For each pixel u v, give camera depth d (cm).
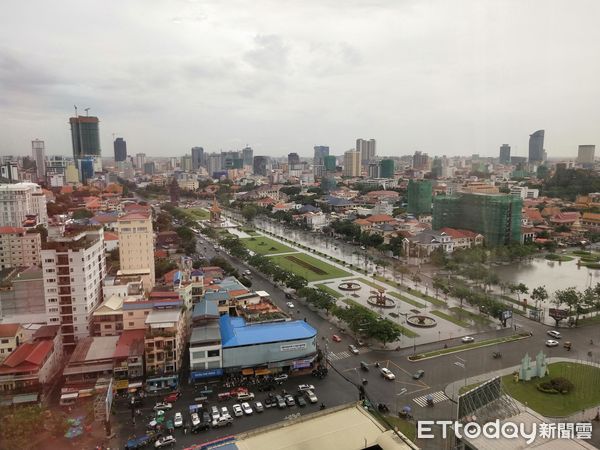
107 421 11462
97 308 17012
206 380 14338
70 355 16412
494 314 18975
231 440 9706
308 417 10550
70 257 16450
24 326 17238
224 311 18275
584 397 12912
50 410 12419
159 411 12525
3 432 10350
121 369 14162
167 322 14700
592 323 19000
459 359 15588
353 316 17462
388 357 15800
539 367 14200
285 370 14875
